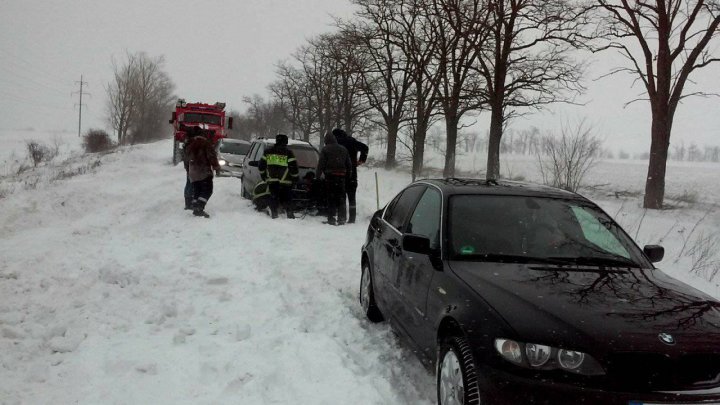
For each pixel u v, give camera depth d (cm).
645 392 274
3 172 2933
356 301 618
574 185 1481
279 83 5281
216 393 382
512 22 2036
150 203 1306
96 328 499
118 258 755
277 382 400
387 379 413
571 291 336
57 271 682
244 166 1430
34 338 475
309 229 1040
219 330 505
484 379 298
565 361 284
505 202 441
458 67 2256
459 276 366
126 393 378
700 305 331
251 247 848
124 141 8019
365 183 2166
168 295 597
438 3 2342
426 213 464
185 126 2719
